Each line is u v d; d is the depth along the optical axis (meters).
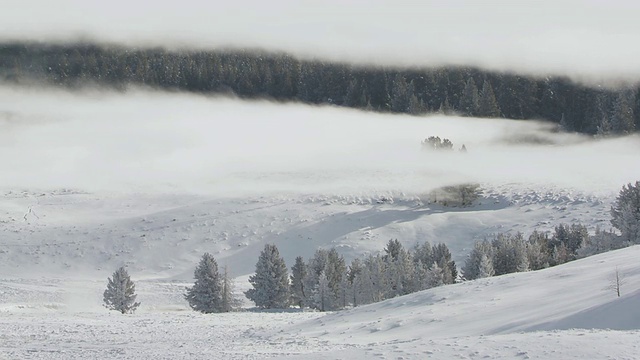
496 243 67.31
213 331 32.62
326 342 25.97
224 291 59.78
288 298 63.19
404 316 29.55
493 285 32.50
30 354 23.91
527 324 23.19
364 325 29.30
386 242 91.50
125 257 87.56
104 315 43.59
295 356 18.92
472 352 17.12
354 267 65.44
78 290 68.50
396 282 57.44
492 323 24.70
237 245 92.06
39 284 71.88
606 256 34.16
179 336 30.48
